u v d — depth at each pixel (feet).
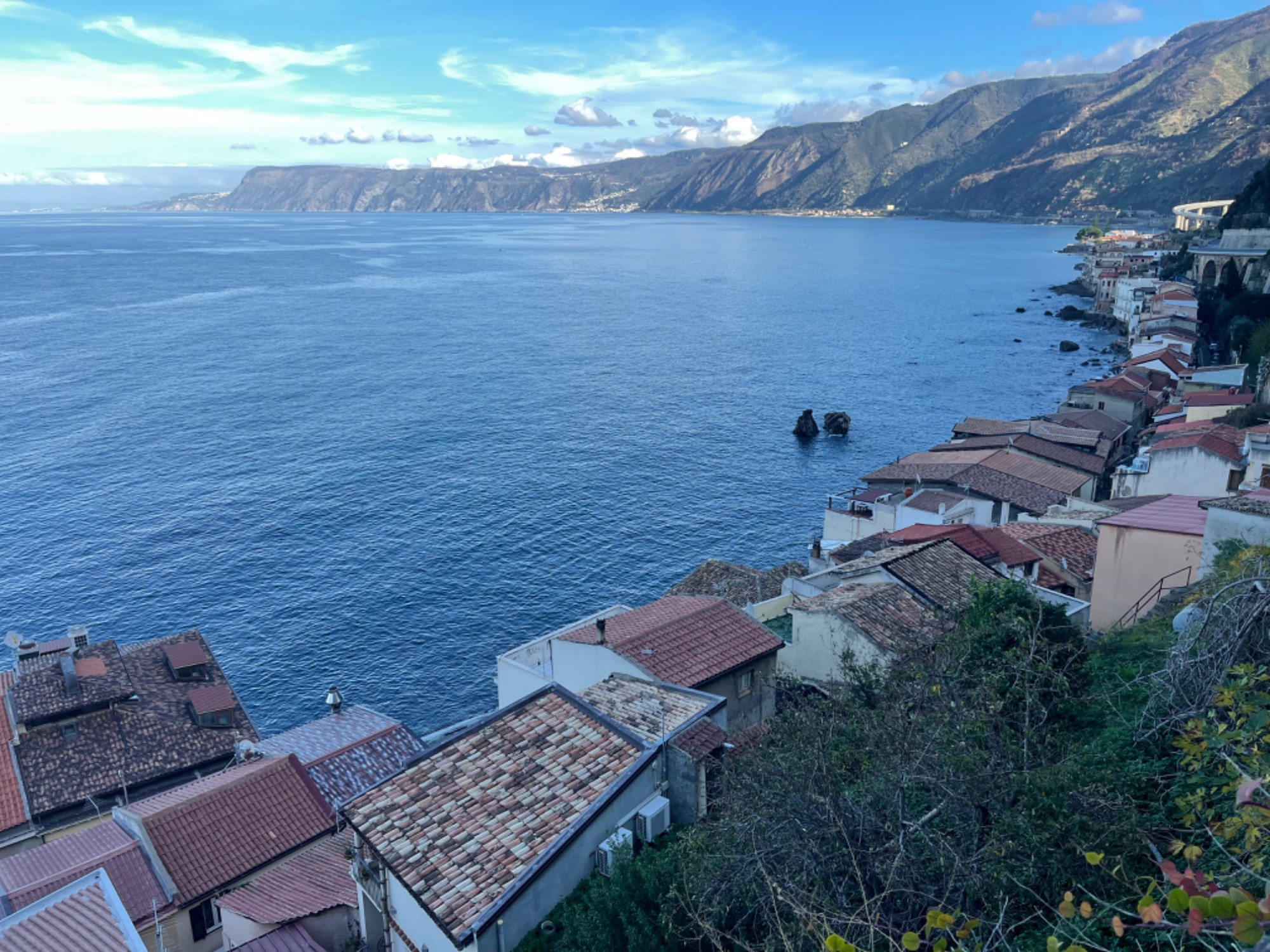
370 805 83.15
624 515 309.83
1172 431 262.26
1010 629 86.48
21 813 129.39
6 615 240.12
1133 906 48.75
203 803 112.98
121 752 141.90
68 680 148.56
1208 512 111.96
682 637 119.65
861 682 97.04
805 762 64.75
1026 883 51.08
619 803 80.53
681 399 464.24
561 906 73.67
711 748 87.40
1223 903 23.17
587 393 475.31
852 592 132.26
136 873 102.63
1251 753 45.44
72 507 308.19
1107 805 53.36
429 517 304.91
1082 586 155.02
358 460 360.28
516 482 339.57
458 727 156.97
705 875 61.21
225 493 323.16
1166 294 522.06
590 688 107.14
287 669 218.59
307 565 269.44
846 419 401.70
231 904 97.76
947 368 528.63
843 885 53.83
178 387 471.21
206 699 154.71
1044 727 71.61
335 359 549.54
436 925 71.82
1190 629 73.00
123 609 244.42
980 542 156.56
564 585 259.39
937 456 279.08
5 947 68.33
